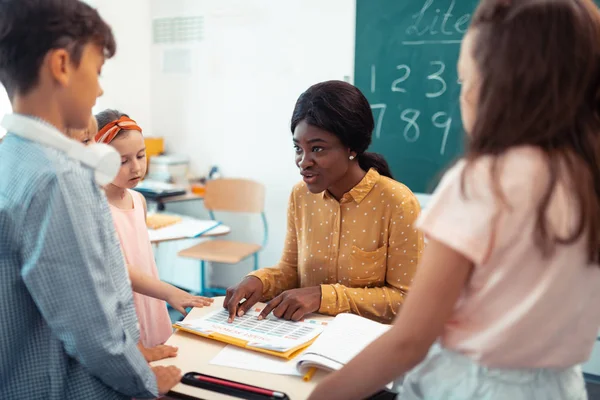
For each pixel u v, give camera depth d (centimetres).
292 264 154
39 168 78
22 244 77
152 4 378
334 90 125
